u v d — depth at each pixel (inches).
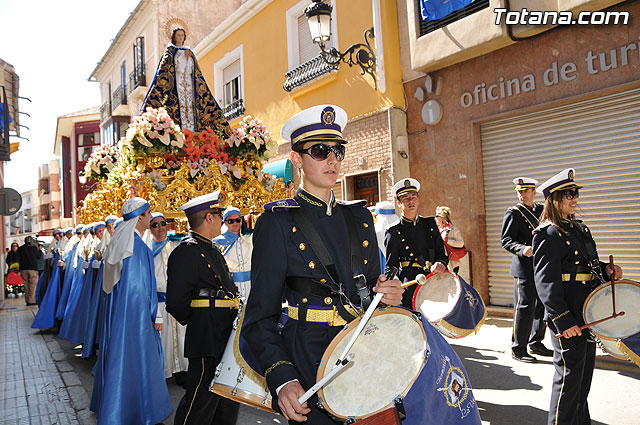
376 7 388.2
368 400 69.6
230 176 274.8
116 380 166.1
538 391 187.6
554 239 133.4
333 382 72.9
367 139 408.2
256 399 108.6
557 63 299.4
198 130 292.8
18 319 506.0
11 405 213.6
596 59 281.9
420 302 186.1
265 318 79.7
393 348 74.8
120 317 171.9
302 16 499.5
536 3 295.0
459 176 354.3
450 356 78.8
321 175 84.3
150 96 280.7
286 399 69.1
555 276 130.6
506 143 333.4
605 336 127.9
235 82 617.9
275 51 525.0
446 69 361.4
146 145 240.7
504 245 237.3
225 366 119.0
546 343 255.4
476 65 342.3
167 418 186.7
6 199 314.8
